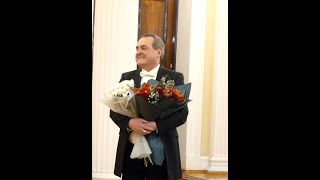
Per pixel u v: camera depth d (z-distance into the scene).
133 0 4.72
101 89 4.48
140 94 2.47
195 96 7.12
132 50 4.72
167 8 7.43
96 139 4.45
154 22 7.39
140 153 2.47
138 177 2.58
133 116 2.55
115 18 4.55
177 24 7.45
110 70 4.50
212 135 7.01
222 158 6.96
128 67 4.64
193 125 7.10
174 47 7.44
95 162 4.45
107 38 4.52
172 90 2.48
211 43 7.22
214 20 7.19
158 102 2.47
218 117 6.98
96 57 4.52
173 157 2.53
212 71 7.20
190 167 7.06
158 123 2.48
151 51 2.64
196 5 7.13
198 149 7.13
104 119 4.46
